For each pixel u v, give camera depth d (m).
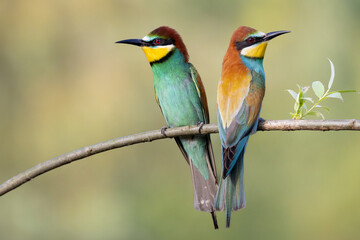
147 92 11.85
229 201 6.15
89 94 11.65
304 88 5.55
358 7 10.77
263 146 11.27
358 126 5.31
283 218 10.81
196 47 12.54
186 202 11.33
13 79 11.62
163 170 11.64
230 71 6.49
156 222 11.12
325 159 10.93
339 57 10.78
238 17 12.38
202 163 7.45
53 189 11.55
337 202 10.68
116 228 11.15
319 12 11.19
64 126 11.49
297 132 11.18
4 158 11.43
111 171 11.59
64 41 11.84
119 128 11.53
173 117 7.73
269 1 11.94
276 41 11.58
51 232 11.32
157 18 12.49
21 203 11.45
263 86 6.41
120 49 12.02
